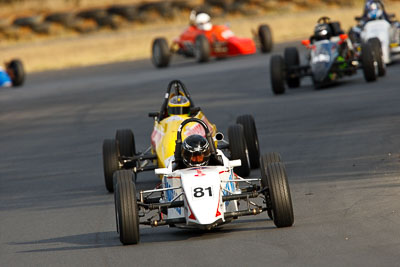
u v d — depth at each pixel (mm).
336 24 76250
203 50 115562
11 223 37469
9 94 109188
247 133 43031
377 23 84812
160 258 27344
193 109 40656
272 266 24984
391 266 23672
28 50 163000
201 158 31969
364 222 29812
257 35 127250
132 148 43812
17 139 70312
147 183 44219
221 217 29000
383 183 36875
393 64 89000
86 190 44031
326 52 73812
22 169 54812
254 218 33000
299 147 49406
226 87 87125
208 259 26578
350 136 50938
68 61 152250
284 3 187000
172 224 30781
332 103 65688
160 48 119250
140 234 32219
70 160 56062
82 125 73375
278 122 60219
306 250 26500
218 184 29938
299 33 157125
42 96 101625
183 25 178625
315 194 36312
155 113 42344
